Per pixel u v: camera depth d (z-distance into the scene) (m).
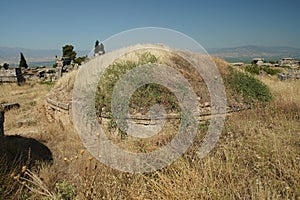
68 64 20.81
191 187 3.23
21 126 7.92
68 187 3.51
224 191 3.24
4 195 3.35
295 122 6.01
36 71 22.52
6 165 4.12
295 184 3.31
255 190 3.22
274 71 18.95
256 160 4.10
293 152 4.12
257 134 5.11
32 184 3.81
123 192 3.39
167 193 3.18
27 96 12.84
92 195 3.27
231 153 4.16
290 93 9.16
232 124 6.02
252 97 7.95
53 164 4.76
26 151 5.32
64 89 8.95
